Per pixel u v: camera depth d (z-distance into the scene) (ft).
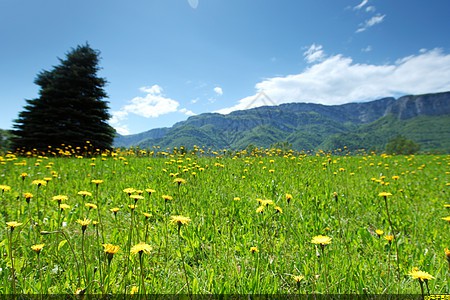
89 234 10.39
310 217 13.30
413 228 12.66
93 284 6.50
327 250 9.36
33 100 86.89
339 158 42.32
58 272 7.52
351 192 19.54
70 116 88.63
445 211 15.51
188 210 13.92
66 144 83.25
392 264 8.73
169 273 7.64
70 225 11.43
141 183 20.29
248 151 41.70
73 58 94.63
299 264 8.28
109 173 24.71
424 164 37.29
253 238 10.48
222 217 13.23
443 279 7.62
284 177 23.86
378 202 16.90
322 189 19.43
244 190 18.76
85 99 90.63
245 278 7.08
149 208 14.14
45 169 26.45
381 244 10.14
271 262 8.54
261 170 27.55
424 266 8.55
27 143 82.94
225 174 24.54
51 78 93.86
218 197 16.71
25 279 6.56
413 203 17.37
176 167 27.20
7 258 7.65
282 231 11.60
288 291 6.96
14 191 16.76
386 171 30.27
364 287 7.04
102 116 95.20
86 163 30.30
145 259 8.12
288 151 42.75
